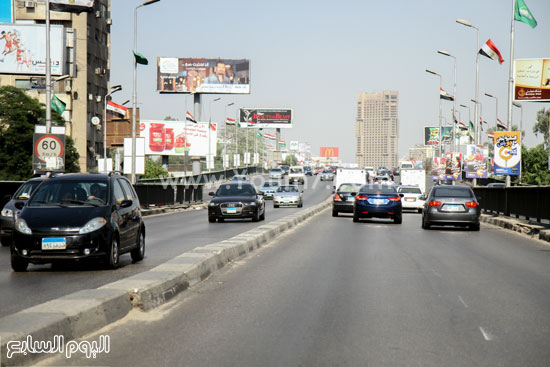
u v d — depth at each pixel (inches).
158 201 1694.1
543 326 305.6
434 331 293.0
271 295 391.5
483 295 394.6
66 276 476.4
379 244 744.3
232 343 268.4
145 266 537.6
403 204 1657.2
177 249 677.3
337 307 351.3
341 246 719.1
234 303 364.2
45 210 509.4
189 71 4274.1
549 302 371.6
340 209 1357.0
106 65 3412.9
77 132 3061.0
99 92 3297.2
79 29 3056.1
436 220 987.9
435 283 443.2
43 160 1209.4
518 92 2007.9
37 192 532.1
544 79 1985.7
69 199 525.0
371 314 331.9
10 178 2438.5
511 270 518.9
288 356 247.6
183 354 250.5
